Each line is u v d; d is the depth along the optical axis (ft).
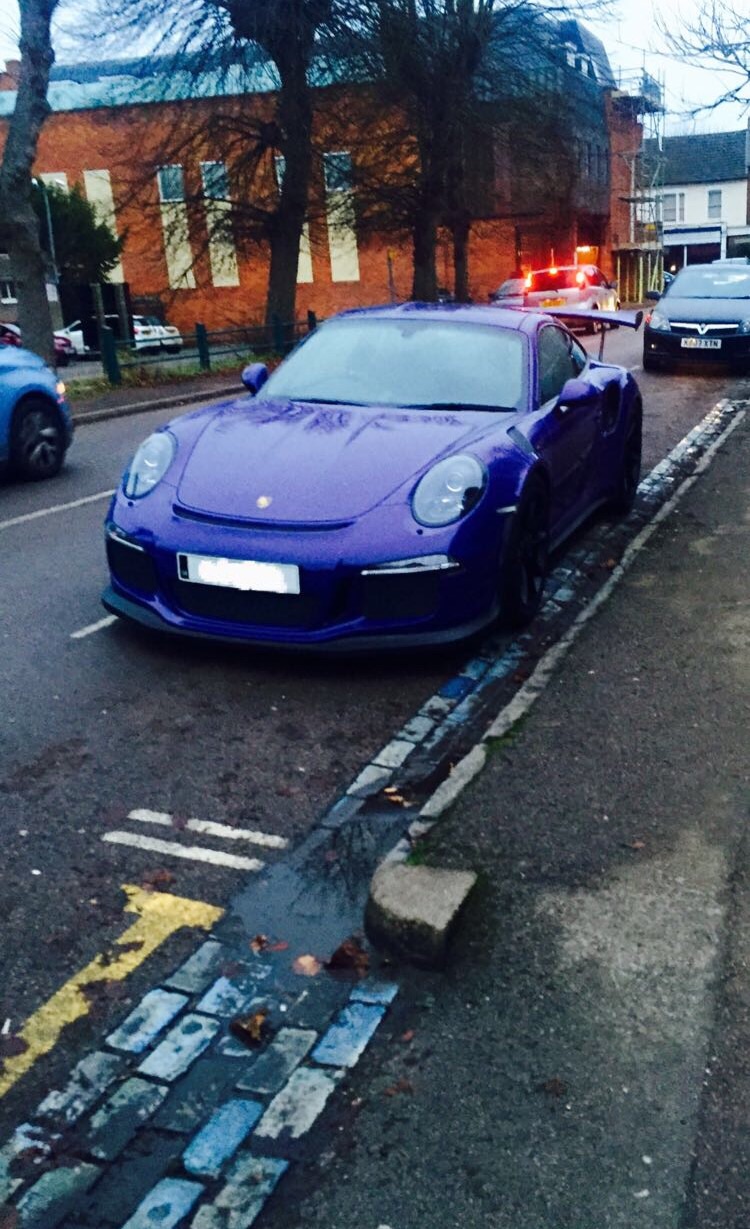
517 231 146.30
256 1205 6.95
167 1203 6.98
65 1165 7.29
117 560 16.28
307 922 9.99
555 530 19.88
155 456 16.67
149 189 91.56
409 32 77.71
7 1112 7.76
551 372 20.16
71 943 9.68
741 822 11.18
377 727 14.11
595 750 12.83
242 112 81.10
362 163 91.09
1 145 140.87
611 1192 6.97
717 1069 7.94
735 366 53.67
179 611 15.66
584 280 99.96
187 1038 8.48
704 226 223.71
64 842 11.33
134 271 152.15
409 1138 7.44
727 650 15.98
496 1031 8.40
